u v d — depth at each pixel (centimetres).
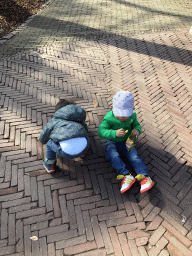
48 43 525
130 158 257
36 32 573
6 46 507
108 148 264
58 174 268
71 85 402
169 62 471
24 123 327
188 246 212
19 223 227
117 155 256
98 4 751
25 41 530
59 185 258
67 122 220
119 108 228
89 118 340
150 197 248
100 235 220
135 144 273
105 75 430
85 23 627
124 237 219
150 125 329
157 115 345
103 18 661
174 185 259
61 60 466
